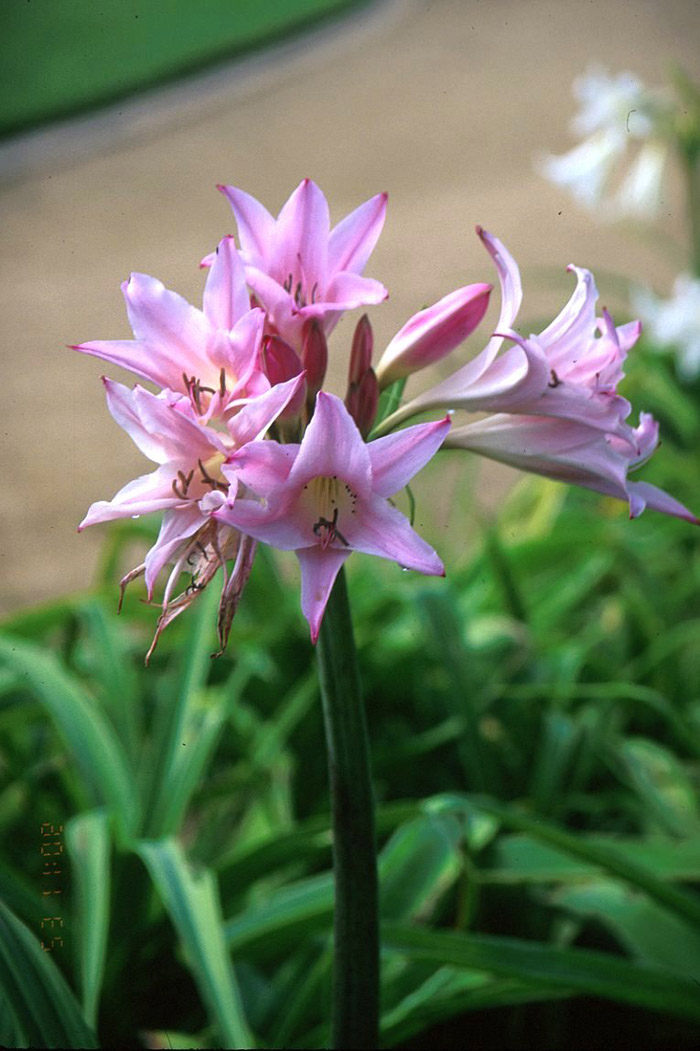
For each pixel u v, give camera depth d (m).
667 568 1.73
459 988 1.03
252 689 1.38
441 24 6.25
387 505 0.72
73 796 1.22
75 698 1.17
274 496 0.71
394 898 1.06
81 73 5.33
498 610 1.52
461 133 4.41
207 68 5.71
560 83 4.86
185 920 0.94
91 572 2.15
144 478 0.74
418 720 1.42
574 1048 1.14
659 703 1.25
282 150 4.43
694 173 1.83
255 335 0.73
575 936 1.17
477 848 1.10
